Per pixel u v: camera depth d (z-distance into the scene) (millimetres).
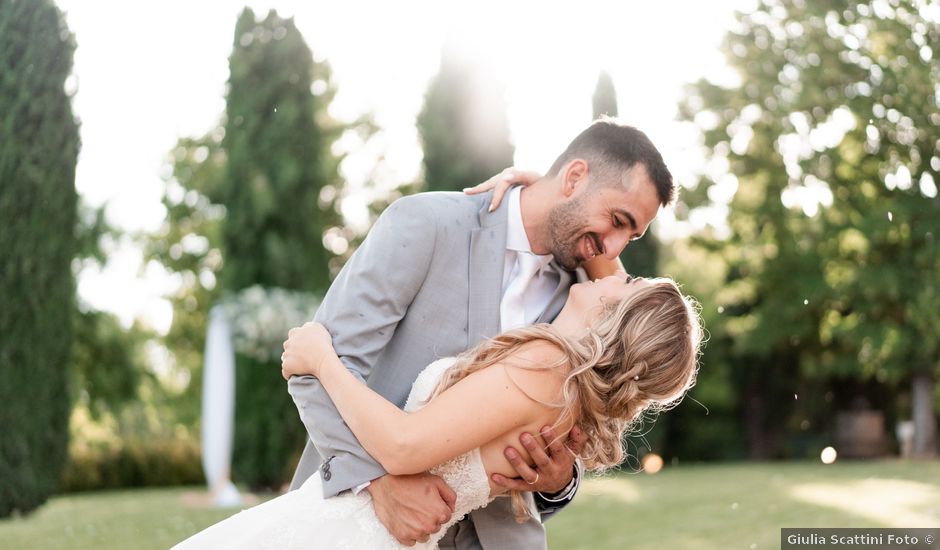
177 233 20453
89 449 13602
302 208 11422
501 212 2203
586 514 7055
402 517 1915
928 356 17375
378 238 2092
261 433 10812
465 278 2137
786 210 18156
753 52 16641
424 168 12852
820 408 19922
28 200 7777
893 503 7316
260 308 9219
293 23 11672
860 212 15992
